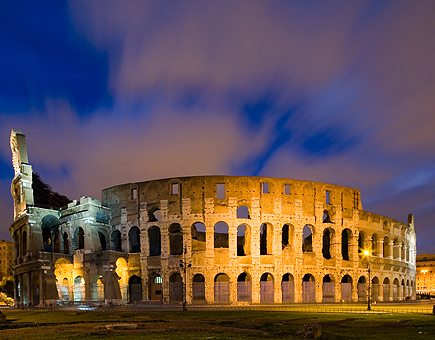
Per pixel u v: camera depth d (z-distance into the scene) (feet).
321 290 327.47
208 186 317.63
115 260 302.86
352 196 359.87
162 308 257.75
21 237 353.72
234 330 145.89
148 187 330.13
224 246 355.15
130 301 319.68
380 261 372.79
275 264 313.12
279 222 320.29
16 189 379.76
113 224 340.59
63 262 325.01
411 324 157.07
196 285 305.94
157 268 313.53
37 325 177.88
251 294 305.94
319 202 338.34
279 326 153.89
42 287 303.68
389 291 384.68
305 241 366.22
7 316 237.25
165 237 317.01
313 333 124.77
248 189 318.86
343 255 369.91
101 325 170.09
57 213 353.51
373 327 150.30
